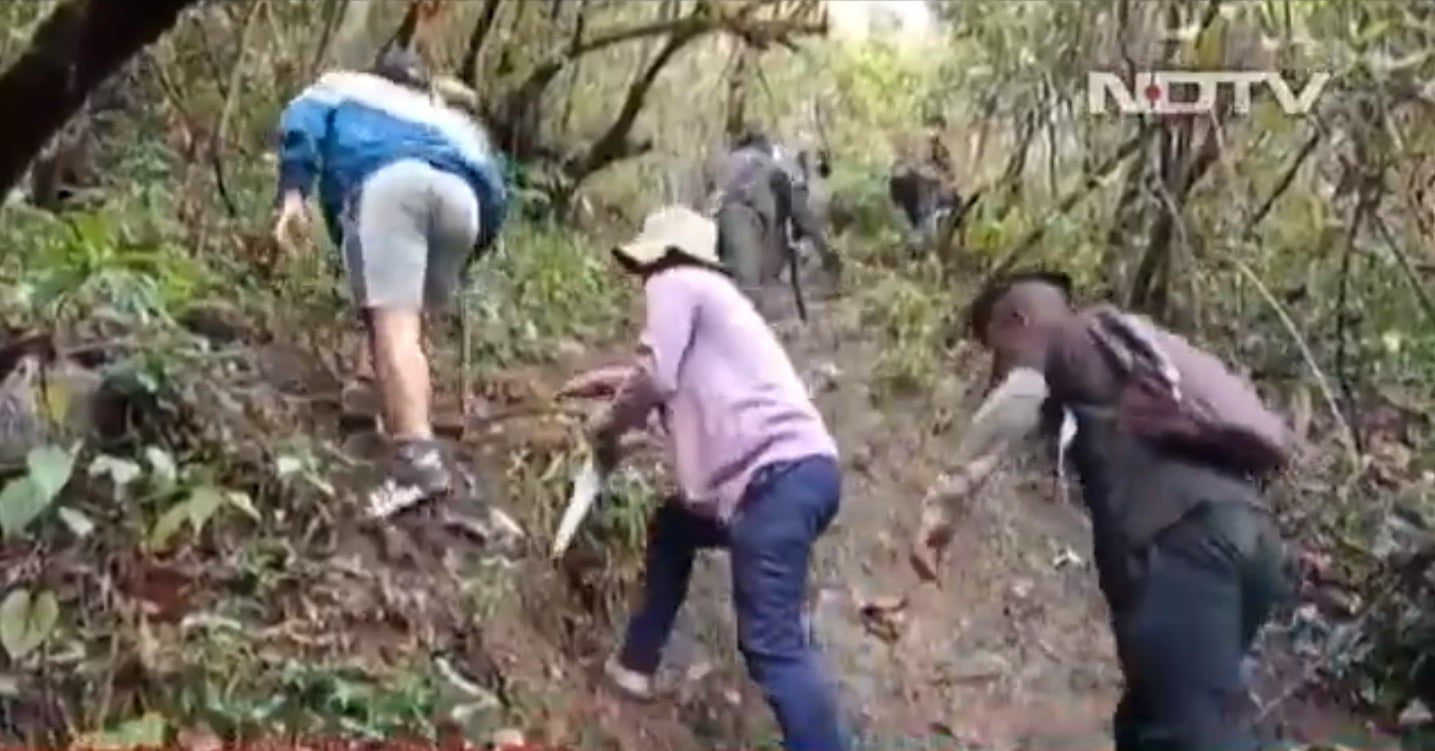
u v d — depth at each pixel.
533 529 5.19
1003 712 5.05
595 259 10.13
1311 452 6.16
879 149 16.45
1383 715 4.94
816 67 16.80
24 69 3.78
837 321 9.77
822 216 12.59
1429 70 7.06
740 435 4.10
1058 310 3.89
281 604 4.39
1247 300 8.13
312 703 4.07
